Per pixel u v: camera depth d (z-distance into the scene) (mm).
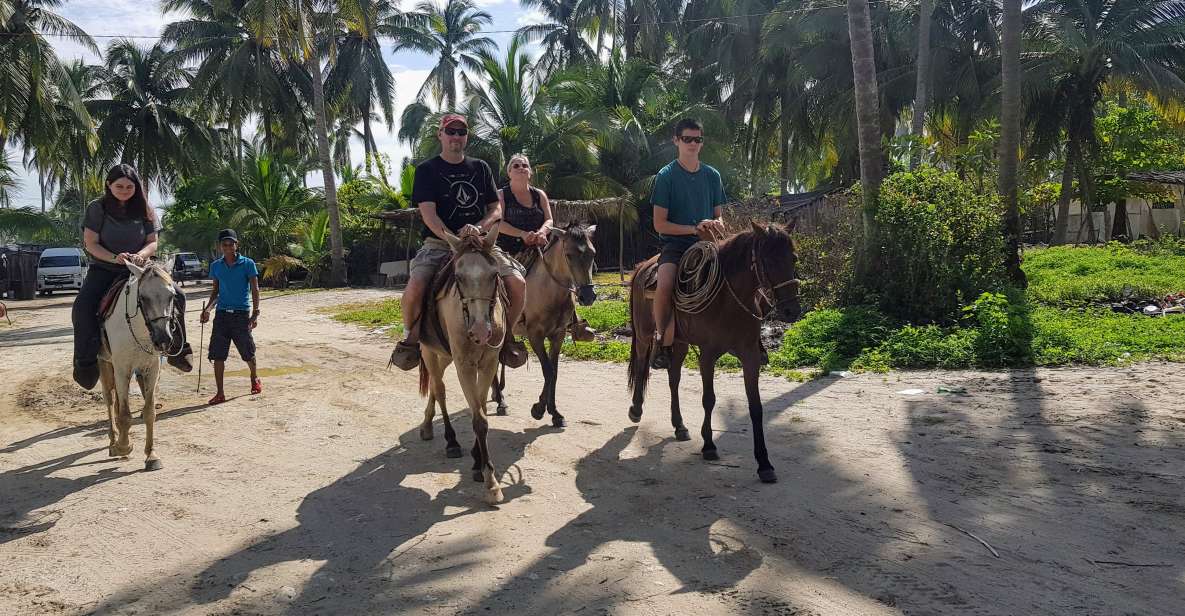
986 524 4418
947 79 28438
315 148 45844
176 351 6332
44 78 24578
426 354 6312
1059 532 4246
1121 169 29547
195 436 7250
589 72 36812
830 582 3793
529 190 7824
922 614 3432
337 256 32688
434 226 5852
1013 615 3383
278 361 12141
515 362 5871
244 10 28969
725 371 9617
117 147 39969
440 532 4660
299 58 31906
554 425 7270
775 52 31875
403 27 46156
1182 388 7223
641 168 36656
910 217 11508
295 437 7137
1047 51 27516
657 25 41719
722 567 4016
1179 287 13391
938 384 8102
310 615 3643
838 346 10078
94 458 6594
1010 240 13562
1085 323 10586
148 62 42250
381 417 7902
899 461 5668
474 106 35031
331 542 4547
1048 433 6125
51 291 35500
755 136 37906
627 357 10828
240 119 40281
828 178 38906
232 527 4832
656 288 6246
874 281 11797
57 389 9992
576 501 5160
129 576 4145
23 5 26844
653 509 4941
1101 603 3447
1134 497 4691
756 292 5445
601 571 4016
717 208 6453
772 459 5922
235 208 36781
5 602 3875
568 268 7281
